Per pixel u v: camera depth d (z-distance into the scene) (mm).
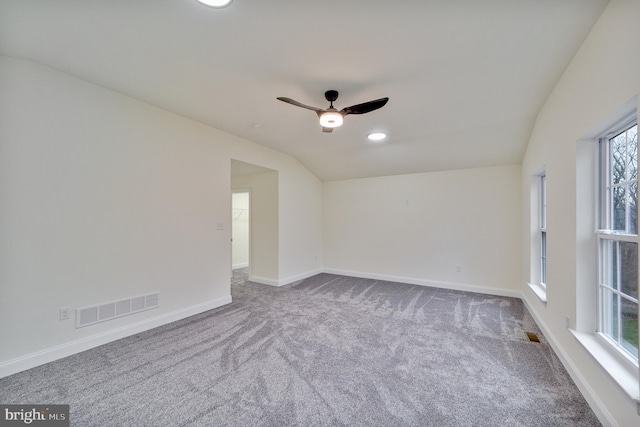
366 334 2877
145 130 2926
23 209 2166
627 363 1534
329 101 2672
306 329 3000
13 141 2121
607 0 1473
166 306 3131
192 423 1649
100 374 2131
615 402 1509
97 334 2578
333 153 4785
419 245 5016
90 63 2186
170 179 3164
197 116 3236
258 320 3250
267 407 1787
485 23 1651
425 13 1572
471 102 2738
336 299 4090
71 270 2418
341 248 5848
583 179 1947
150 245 2986
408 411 1756
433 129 3523
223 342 2682
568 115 2100
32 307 2209
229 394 1912
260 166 4418
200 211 3486
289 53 1983
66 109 2371
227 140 3822
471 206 4598
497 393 1927
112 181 2676
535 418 1692
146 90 2617
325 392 1938
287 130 3668
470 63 2076
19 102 2145
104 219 2625
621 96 1402
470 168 4602
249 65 2148
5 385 1979
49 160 2291
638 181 1292
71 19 1679
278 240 4887
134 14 1622
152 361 2324
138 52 2020
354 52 1959
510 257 4309
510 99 2666
